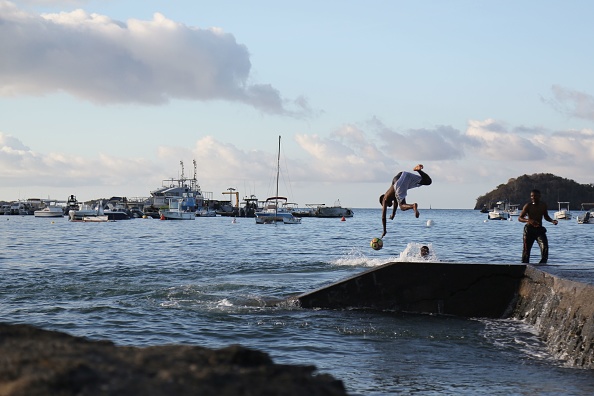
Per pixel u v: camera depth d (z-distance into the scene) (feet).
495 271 51.65
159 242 179.22
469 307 51.65
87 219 433.89
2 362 13.19
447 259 112.27
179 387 12.37
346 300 53.78
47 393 11.49
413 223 417.69
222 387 12.67
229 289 66.28
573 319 37.83
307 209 591.78
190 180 567.18
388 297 53.01
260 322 47.70
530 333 44.06
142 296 60.34
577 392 29.68
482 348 39.70
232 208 586.86
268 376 13.87
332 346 40.32
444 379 32.53
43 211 555.69
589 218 397.60
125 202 587.68
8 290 65.26
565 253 127.54
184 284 70.28
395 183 48.88
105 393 11.64
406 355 37.93
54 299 59.06
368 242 180.55
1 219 504.02
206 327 45.93
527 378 32.55
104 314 50.88
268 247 155.33
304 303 54.08
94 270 88.69
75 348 14.74
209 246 159.22
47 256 121.29
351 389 30.60
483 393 29.76
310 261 105.91
